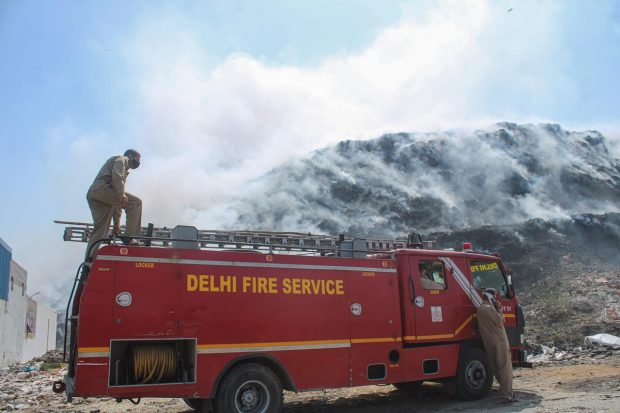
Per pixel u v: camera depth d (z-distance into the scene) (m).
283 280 7.55
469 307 9.29
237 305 7.14
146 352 6.59
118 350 6.48
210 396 6.77
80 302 6.28
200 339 6.82
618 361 14.45
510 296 10.09
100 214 7.40
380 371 8.10
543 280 31.19
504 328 9.19
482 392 9.07
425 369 8.55
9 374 18.11
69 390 6.39
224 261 7.21
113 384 6.36
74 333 6.65
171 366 6.72
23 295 27.00
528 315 24.83
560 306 24.28
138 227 7.58
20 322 26.30
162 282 6.75
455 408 8.39
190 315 6.82
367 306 8.18
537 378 11.58
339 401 9.60
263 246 7.68
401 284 8.73
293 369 7.35
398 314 8.45
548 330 21.39
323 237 8.70
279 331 7.35
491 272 9.94
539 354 17.61
